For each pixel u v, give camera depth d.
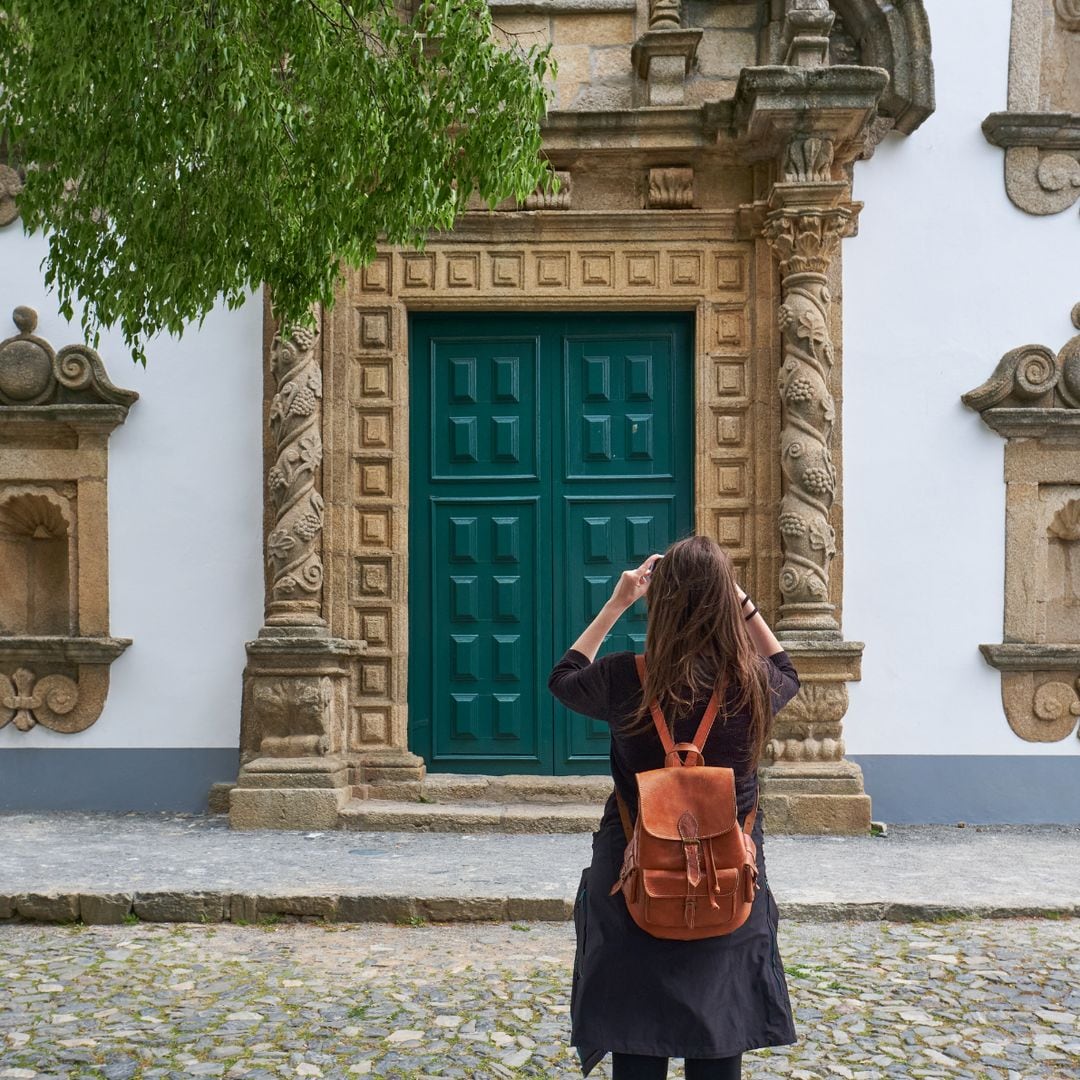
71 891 5.83
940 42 8.60
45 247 8.59
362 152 4.93
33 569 8.86
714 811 2.51
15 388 8.45
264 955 5.16
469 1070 3.73
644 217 8.46
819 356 8.11
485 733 8.60
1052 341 8.53
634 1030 2.52
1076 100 8.77
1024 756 8.38
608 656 2.82
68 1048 3.90
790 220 8.05
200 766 8.43
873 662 8.41
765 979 2.61
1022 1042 4.03
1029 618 8.42
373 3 4.82
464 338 8.72
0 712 8.46
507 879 6.22
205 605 8.48
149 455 8.52
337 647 8.02
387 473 8.49
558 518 8.65
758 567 8.36
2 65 4.70
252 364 8.53
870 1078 3.71
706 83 8.78
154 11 4.25
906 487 8.46
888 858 6.97
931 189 8.56
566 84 8.77
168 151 4.60
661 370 8.71
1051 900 5.88
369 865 6.57
